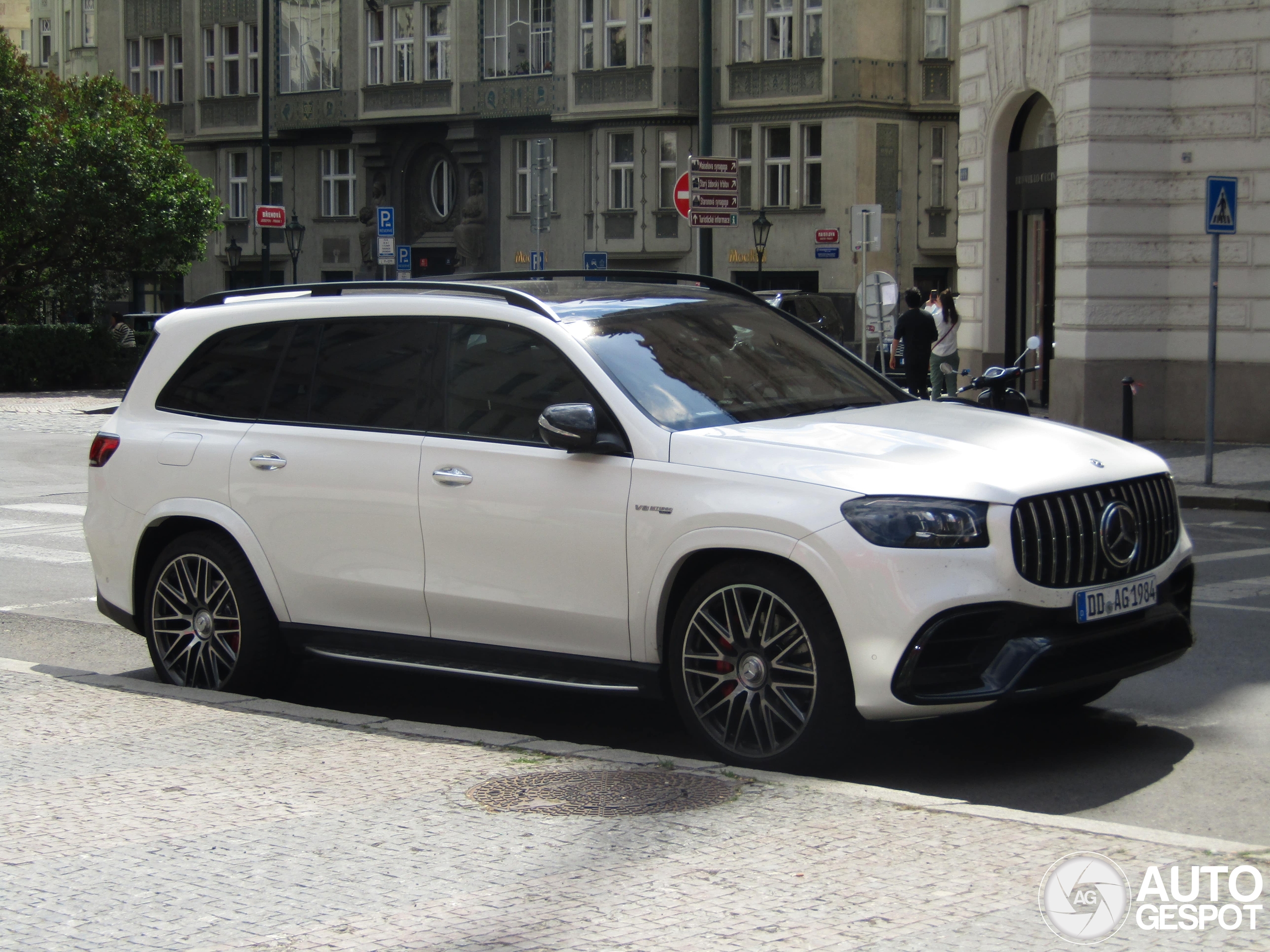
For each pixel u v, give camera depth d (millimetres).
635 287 7090
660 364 6406
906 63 44688
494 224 50312
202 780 5438
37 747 5934
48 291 40219
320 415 7039
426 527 6566
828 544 5539
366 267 52781
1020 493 5578
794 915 3998
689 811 4949
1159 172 20016
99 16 60219
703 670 5934
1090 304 20281
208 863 4551
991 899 4070
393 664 6781
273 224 39781
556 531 6211
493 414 6508
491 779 5387
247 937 3971
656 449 6043
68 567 12000
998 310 24359
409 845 4668
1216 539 12875
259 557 7074
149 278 42125
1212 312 15984
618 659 6184
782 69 44844
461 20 49781
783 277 45625
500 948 3838
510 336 6566
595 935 3904
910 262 45250
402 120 51219
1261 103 19234
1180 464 17672
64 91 41094
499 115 49219
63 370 36688
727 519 5773
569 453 6223
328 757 5723
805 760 5664
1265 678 7527
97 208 38344
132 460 7531
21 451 22281
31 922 4117
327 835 4785
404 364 6836
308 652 7031
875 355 30953
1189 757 6109
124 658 8695
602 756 5641
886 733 6516
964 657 5555
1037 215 23391
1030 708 6879
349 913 4117
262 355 7320
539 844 4648
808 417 6320
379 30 52062
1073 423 20734
